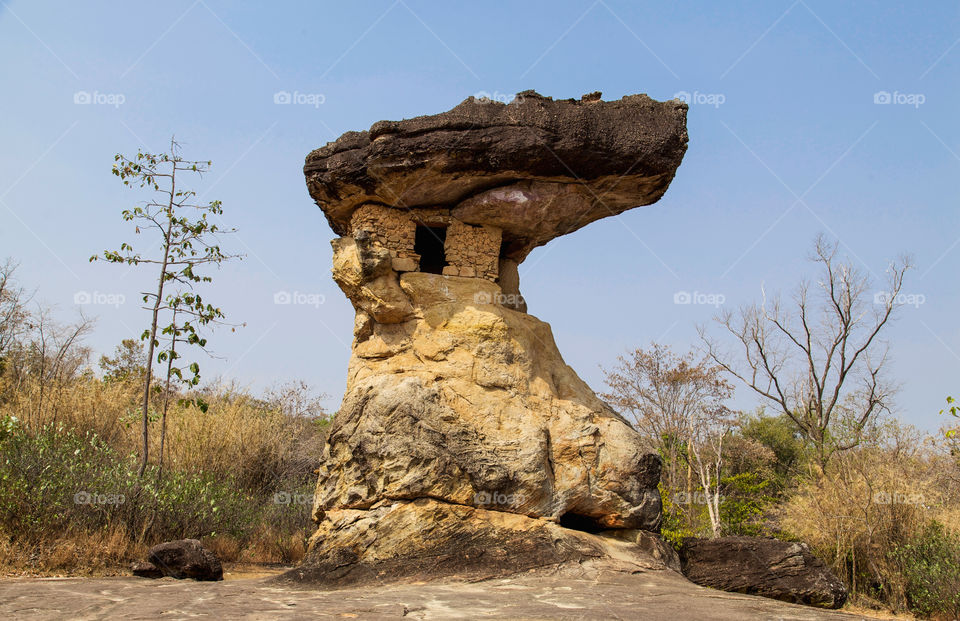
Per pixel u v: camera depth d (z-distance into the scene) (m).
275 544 14.66
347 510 10.40
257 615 6.85
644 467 11.41
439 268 13.98
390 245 12.03
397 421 10.45
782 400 25.12
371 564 9.55
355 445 10.56
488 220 12.35
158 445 16.53
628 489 11.18
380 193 11.81
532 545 9.83
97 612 6.80
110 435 15.54
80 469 11.80
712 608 7.69
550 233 13.16
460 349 11.48
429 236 13.53
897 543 16.84
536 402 11.47
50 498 11.00
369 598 7.92
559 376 12.37
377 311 11.73
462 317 11.70
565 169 11.32
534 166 11.21
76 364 18.25
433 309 11.81
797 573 10.31
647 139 11.16
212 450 17.16
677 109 11.40
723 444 25.38
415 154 11.09
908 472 17.95
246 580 9.61
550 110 11.08
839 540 17.00
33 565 9.71
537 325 12.65
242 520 14.73
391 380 11.05
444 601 7.69
